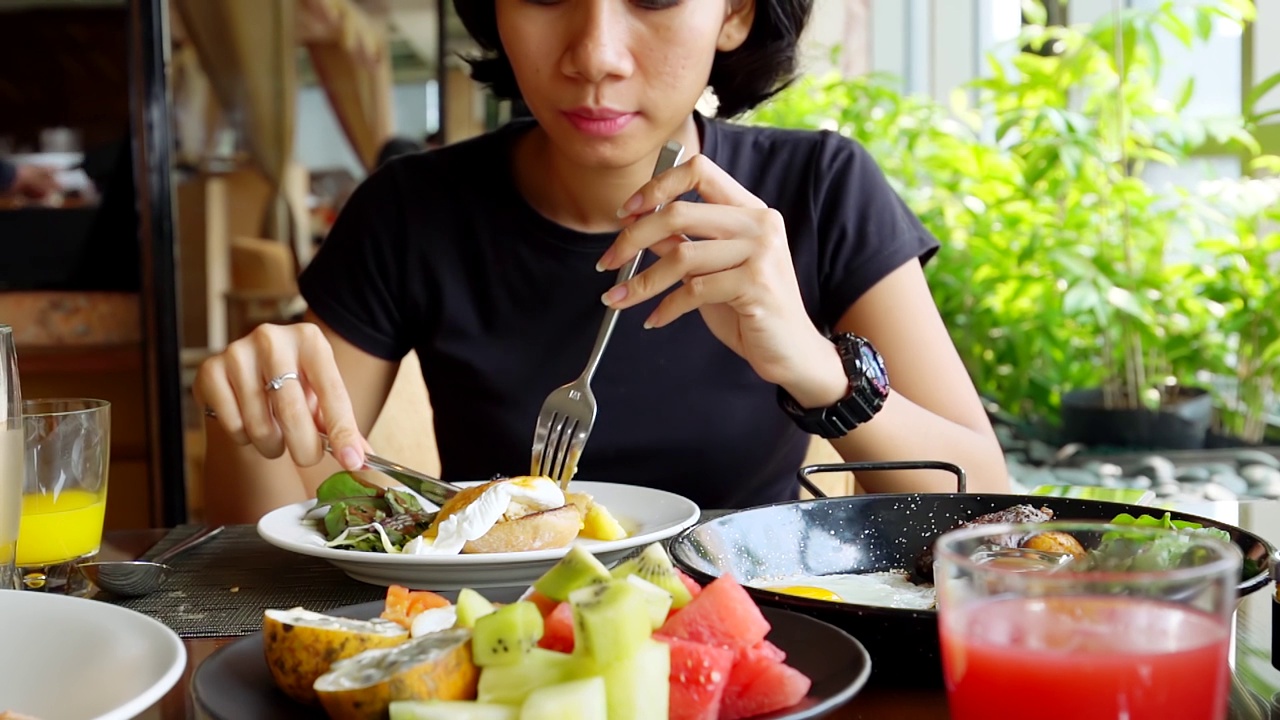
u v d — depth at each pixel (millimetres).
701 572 780
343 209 1778
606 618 555
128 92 3162
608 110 1293
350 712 572
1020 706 507
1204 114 2785
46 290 3242
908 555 1006
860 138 3152
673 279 1233
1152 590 508
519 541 991
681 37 1282
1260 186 2531
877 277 1609
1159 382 2631
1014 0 3570
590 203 1576
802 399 1320
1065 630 505
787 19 1618
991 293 2834
